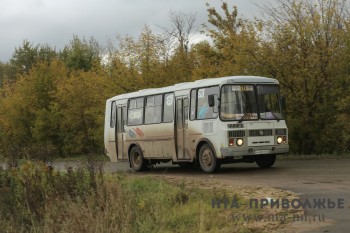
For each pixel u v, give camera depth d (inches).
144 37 1279.5
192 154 739.4
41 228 422.9
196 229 367.9
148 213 406.6
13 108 1692.9
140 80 1261.1
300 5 912.9
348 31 895.1
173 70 1253.7
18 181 481.1
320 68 890.1
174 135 770.2
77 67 2096.5
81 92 1494.8
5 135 1722.4
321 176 607.5
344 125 877.2
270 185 547.8
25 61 2514.8
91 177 474.0
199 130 722.8
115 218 398.6
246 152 689.0
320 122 917.8
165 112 792.3
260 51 920.9
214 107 698.8
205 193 482.9
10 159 533.0
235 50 959.6
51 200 445.7
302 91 903.7
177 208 422.0
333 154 902.4
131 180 556.1
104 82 1305.4
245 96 703.7
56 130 1617.9
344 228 342.0
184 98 754.8
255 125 699.4
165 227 379.2
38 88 1685.5
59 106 1578.5
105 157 1334.9
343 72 898.1
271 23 927.7
